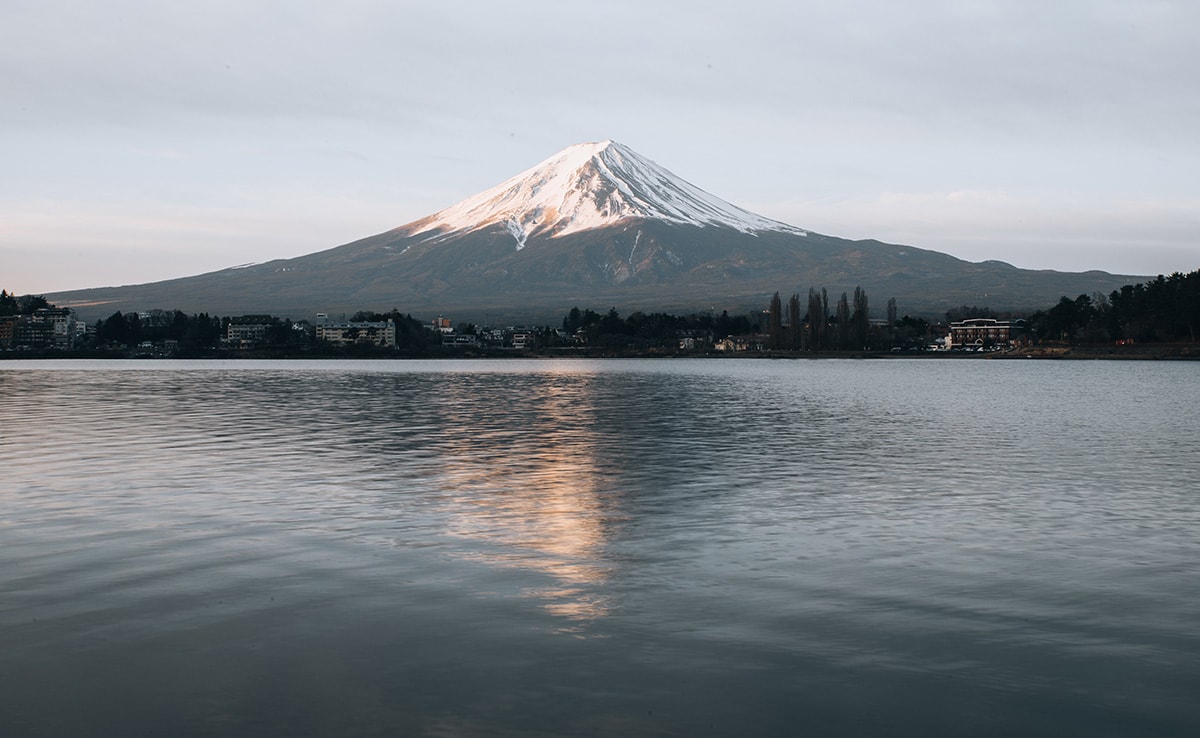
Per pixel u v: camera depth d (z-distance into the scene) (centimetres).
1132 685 2139
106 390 14900
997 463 5769
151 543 3428
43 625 2506
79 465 5616
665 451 6384
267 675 2184
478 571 3041
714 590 2834
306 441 7025
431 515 3997
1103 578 2989
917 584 2912
